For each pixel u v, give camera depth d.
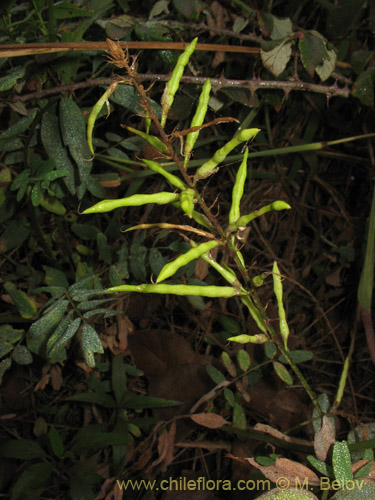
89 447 0.31
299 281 0.41
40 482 0.30
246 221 0.19
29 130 0.30
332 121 0.39
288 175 0.41
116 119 0.37
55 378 0.34
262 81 0.31
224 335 0.37
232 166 0.39
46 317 0.28
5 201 0.33
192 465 0.35
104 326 0.36
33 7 0.31
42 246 0.34
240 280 0.39
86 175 0.30
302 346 0.41
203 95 0.19
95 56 0.30
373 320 0.40
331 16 0.34
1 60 0.30
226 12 0.36
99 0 0.31
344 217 0.41
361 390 0.39
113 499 0.31
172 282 0.34
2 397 0.36
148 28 0.31
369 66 0.33
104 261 0.37
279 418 0.35
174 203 0.19
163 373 0.36
